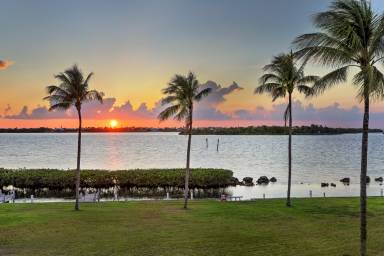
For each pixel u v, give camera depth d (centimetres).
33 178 8212
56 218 3797
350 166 13112
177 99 4291
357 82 2109
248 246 2792
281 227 3394
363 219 2256
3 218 3778
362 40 2186
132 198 7244
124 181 8325
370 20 2173
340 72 2248
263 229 3316
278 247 2759
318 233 3169
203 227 3403
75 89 4216
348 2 2194
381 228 3341
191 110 4378
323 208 4341
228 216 3909
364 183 2247
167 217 3872
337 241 2911
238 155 18050
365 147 2239
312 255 2567
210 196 7456
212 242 2895
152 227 3406
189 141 4453
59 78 4191
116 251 2669
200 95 4328
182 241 2927
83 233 3181
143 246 2791
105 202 5222
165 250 2691
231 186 8700
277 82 4391
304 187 8500
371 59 2211
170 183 8288
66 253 2625
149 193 7925
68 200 6831
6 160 15475
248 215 3956
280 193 7650
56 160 15488
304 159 15800
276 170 12031
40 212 4159
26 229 3303
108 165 13625
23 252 2647
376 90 2106
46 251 2669
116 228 3369
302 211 4169
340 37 2220
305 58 2288
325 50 2219
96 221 3666
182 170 8831
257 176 10531
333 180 9719
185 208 4419
